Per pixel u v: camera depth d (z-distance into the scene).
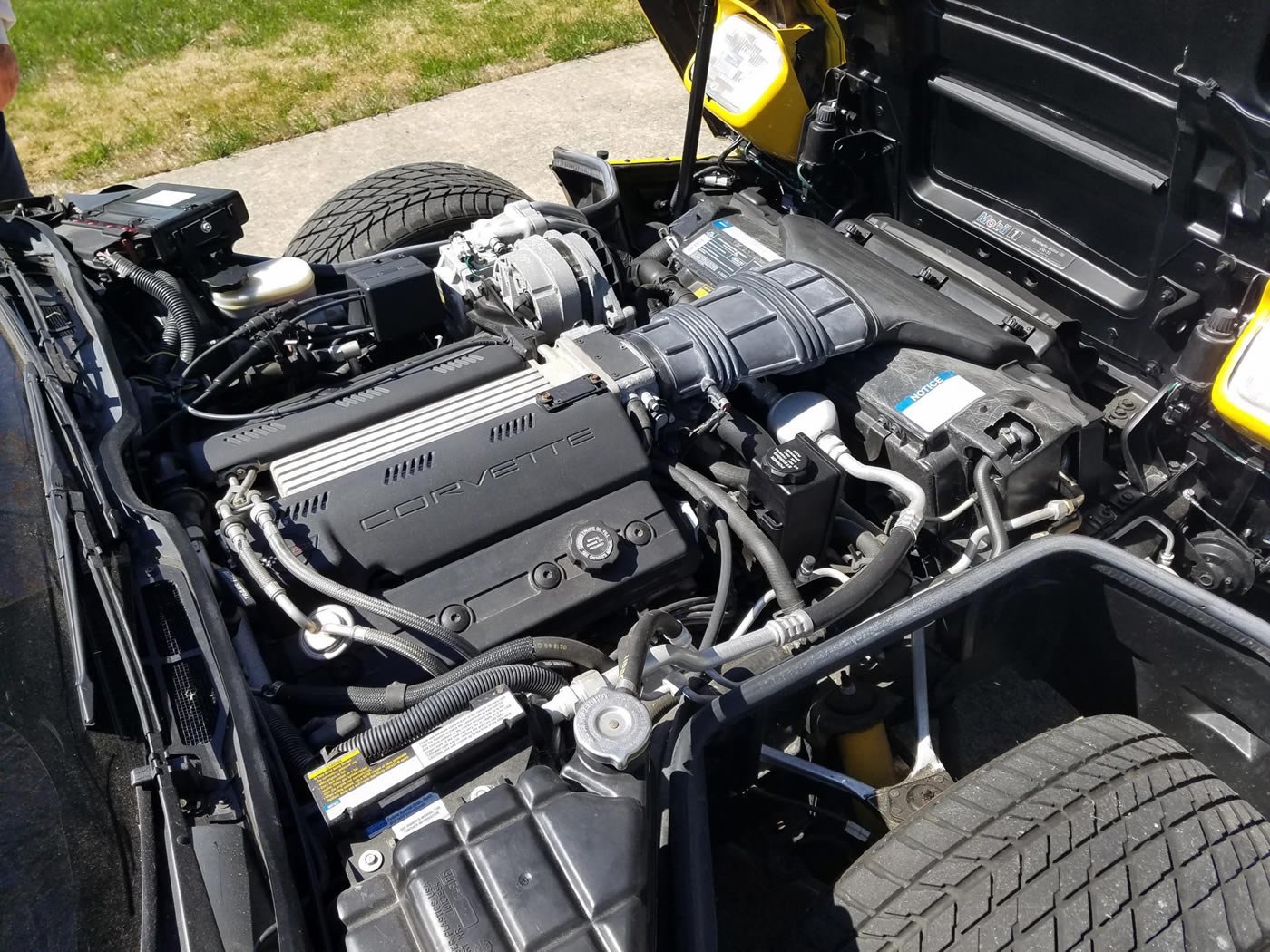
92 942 1.26
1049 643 2.17
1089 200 2.50
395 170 3.54
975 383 2.36
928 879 1.55
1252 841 1.62
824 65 3.03
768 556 2.05
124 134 6.63
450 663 1.87
